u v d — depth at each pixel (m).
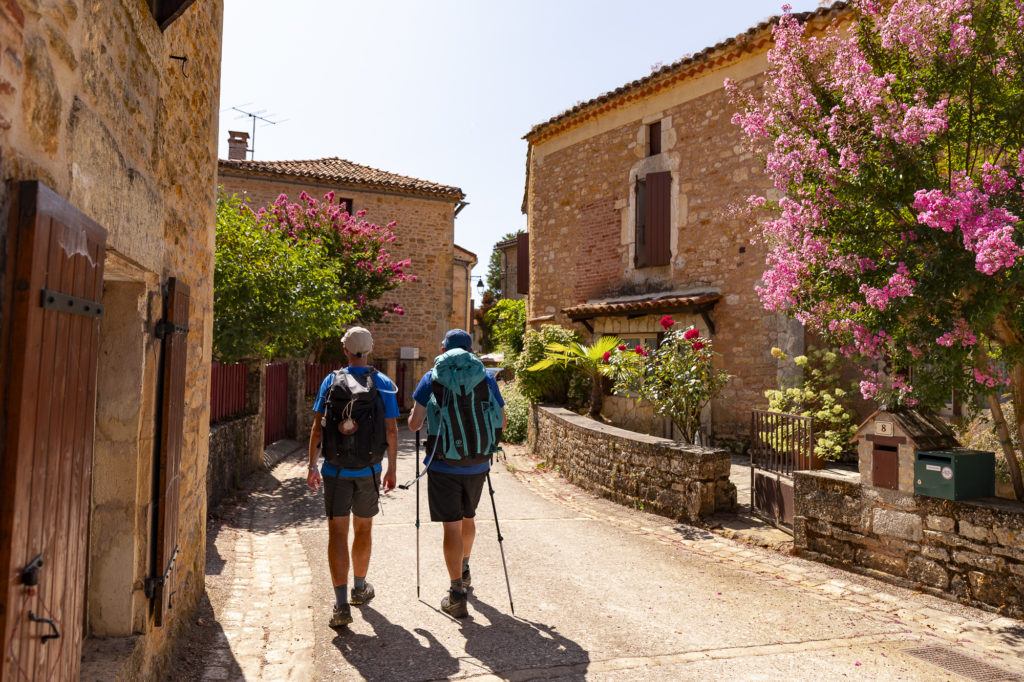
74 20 1.77
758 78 10.22
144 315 2.64
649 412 11.49
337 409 3.77
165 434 2.79
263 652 3.35
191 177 3.62
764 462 6.20
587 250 13.43
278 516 6.87
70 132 1.73
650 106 12.12
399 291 19.83
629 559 5.18
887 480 4.65
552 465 10.07
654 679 3.09
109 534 2.54
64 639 1.73
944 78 4.08
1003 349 4.13
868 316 4.27
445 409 3.81
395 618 3.85
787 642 3.57
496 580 4.60
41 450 1.51
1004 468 4.90
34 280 1.41
